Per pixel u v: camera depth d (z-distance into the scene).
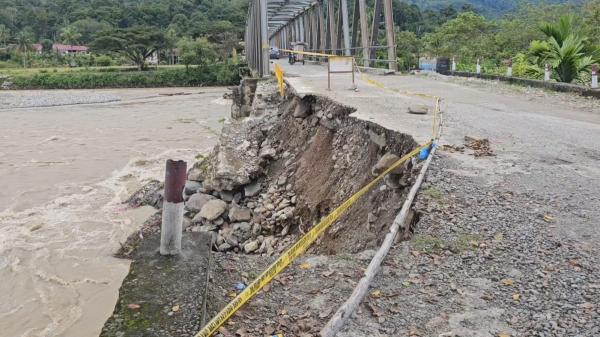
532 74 18.59
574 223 5.07
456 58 31.70
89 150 21.84
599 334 3.33
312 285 4.44
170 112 37.41
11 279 8.05
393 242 4.77
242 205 10.80
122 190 14.75
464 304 3.78
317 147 10.70
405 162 6.79
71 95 53.62
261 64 21.72
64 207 12.91
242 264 5.39
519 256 4.47
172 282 4.43
